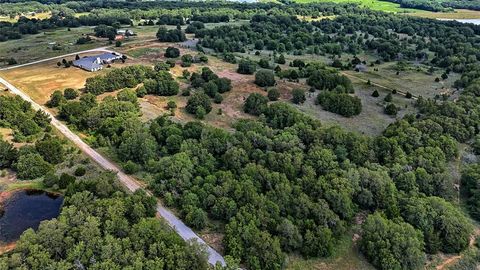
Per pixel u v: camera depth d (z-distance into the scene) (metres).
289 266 71.44
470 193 93.31
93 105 123.06
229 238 71.75
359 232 80.56
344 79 148.50
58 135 111.06
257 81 149.00
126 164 94.50
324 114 128.88
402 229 74.62
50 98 132.12
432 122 109.75
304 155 94.38
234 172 90.19
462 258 77.06
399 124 110.38
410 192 86.31
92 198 76.62
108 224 68.62
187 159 90.94
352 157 96.69
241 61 166.00
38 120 113.12
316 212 77.62
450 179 91.12
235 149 93.75
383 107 137.00
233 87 147.25
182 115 125.31
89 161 98.38
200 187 85.25
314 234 74.62
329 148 98.44
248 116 126.88
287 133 101.06
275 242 70.50
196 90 142.88
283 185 82.75
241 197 80.88
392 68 184.38
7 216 78.88
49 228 66.44
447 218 79.19
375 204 85.31
